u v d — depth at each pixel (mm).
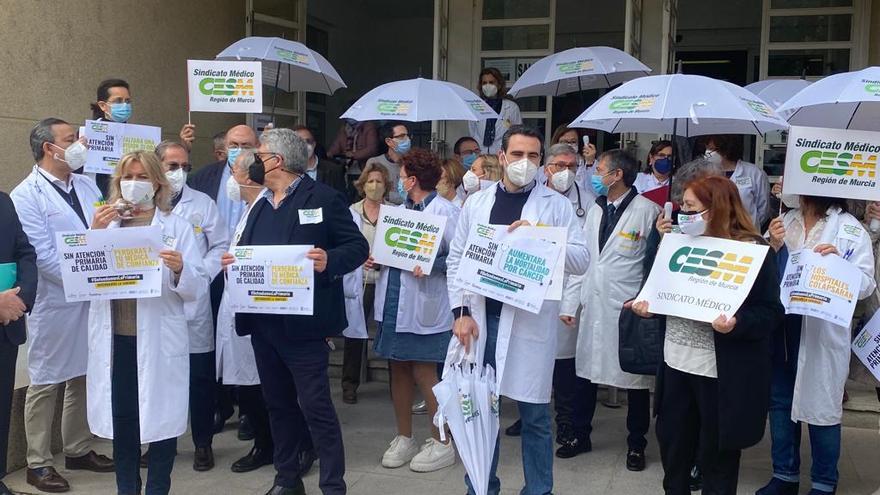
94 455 4738
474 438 3654
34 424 4406
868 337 4031
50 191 4473
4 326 3637
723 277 3201
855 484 4500
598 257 4758
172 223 3775
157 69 7754
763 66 8438
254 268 3768
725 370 3213
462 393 3664
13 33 6336
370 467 4762
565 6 11117
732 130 5051
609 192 4828
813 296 3867
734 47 10797
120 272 3537
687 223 3285
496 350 3738
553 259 3555
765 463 4832
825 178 3947
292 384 4066
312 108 11914
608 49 6957
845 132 3914
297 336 3781
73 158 4367
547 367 3773
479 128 7594
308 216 3834
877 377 4008
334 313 3904
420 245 4496
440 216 4492
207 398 4707
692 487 4297
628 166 4680
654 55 8219
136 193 3609
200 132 8383
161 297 3697
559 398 5023
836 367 4051
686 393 3395
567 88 7590
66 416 4637
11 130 6363
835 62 8188
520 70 9023
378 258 4551
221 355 4699
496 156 5922
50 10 6625
